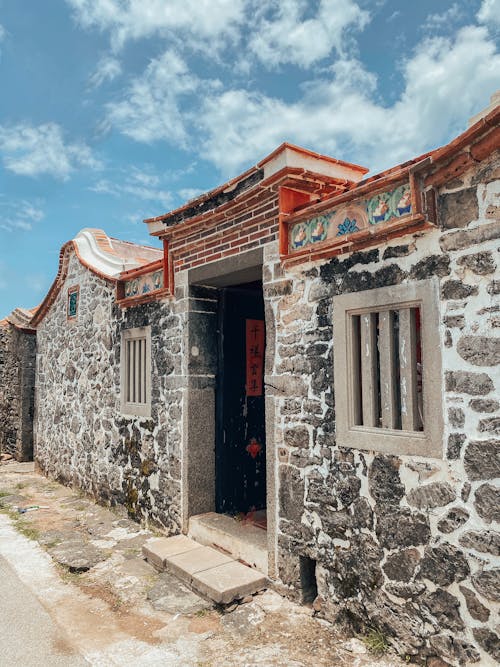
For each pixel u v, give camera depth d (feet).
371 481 10.61
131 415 19.81
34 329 33.14
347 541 11.06
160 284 18.47
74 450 24.66
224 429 17.22
